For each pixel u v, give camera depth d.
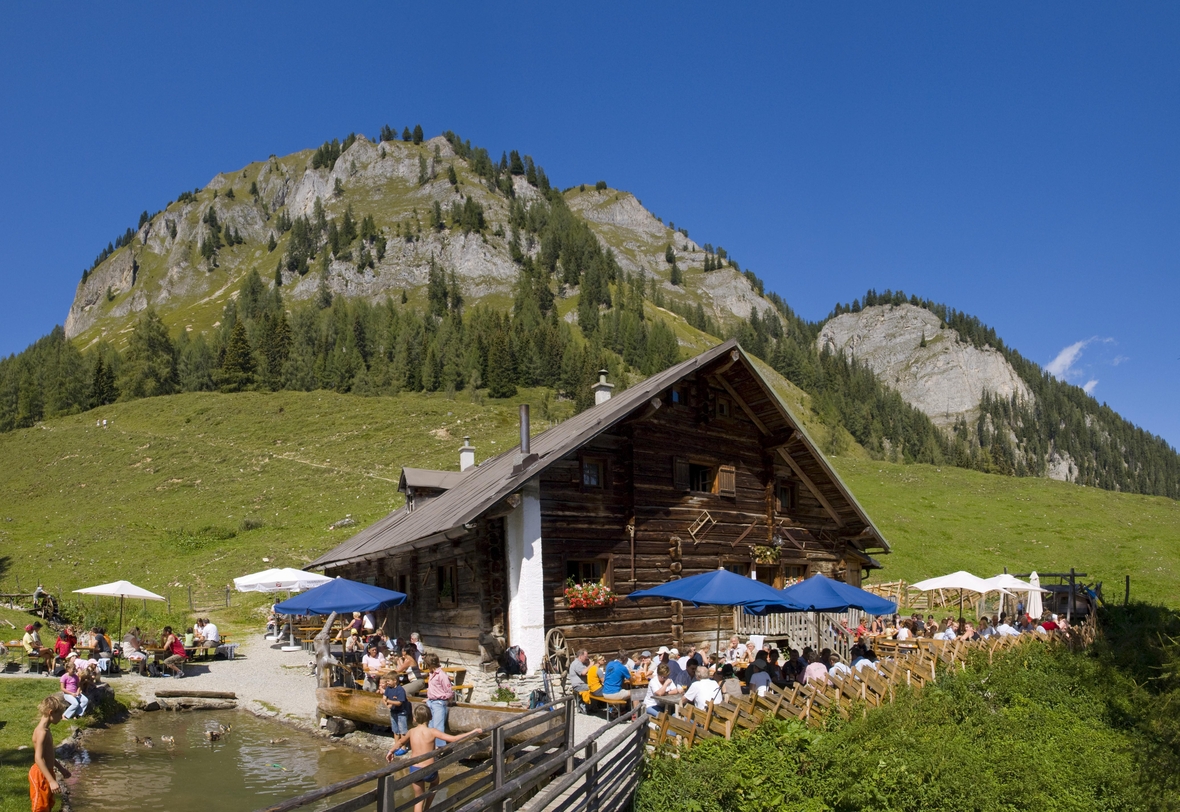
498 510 19.72
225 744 16.98
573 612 21.27
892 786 12.35
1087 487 85.00
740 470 26.19
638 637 22.42
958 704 17.41
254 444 92.00
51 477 81.38
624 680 18.00
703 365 24.28
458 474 33.25
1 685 19.69
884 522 65.56
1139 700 15.11
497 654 19.83
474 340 169.50
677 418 24.56
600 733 10.92
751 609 20.58
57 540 60.81
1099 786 14.27
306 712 20.33
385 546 24.58
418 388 150.62
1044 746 15.90
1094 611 36.19
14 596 41.34
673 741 12.94
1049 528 67.56
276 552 56.28
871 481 81.12
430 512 26.77
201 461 83.56
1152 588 52.62
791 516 27.64
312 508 68.56
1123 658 21.75
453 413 104.56
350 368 148.75
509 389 152.75
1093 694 20.06
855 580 29.81
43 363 159.38
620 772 11.65
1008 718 17.17
